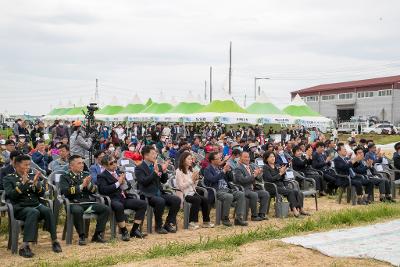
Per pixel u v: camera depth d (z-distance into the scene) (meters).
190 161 9.94
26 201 7.84
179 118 28.27
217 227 9.93
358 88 65.75
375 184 13.45
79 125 14.22
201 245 7.89
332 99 70.00
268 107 27.92
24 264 7.11
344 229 9.13
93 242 8.49
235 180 10.62
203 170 11.41
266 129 37.12
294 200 11.16
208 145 14.64
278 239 8.32
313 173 14.12
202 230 9.66
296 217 11.03
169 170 13.48
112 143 15.53
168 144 17.06
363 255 7.12
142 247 8.16
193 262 6.88
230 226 10.03
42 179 9.57
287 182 11.42
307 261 6.91
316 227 9.38
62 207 10.77
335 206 12.66
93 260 7.18
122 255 7.46
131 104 36.62
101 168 10.41
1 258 7.44
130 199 8.96
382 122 55.62
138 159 12.77
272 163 11.41
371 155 14.46
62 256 7.57
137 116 32.34
